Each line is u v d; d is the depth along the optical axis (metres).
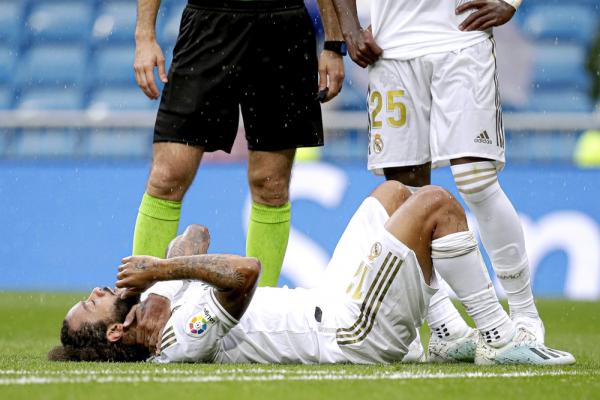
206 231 15.07
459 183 16.27
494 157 16.14
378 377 11.89
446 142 16.34
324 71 18.28
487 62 16.45
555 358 14.34
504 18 16.53
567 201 36.16
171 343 13.40
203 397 10.05
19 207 40.00
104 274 38.97
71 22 54.00
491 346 14.46
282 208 18.70
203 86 17.48
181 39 17.78
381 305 13.43
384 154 17.17
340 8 17.70
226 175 37.56
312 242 36.19
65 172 39.88
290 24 17.80
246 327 13.66
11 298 35.97
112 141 42.34
